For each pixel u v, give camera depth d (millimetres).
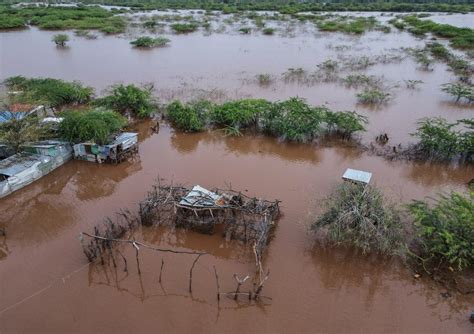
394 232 11227
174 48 40500
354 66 32812
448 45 40625
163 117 22016
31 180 15602
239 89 27094
